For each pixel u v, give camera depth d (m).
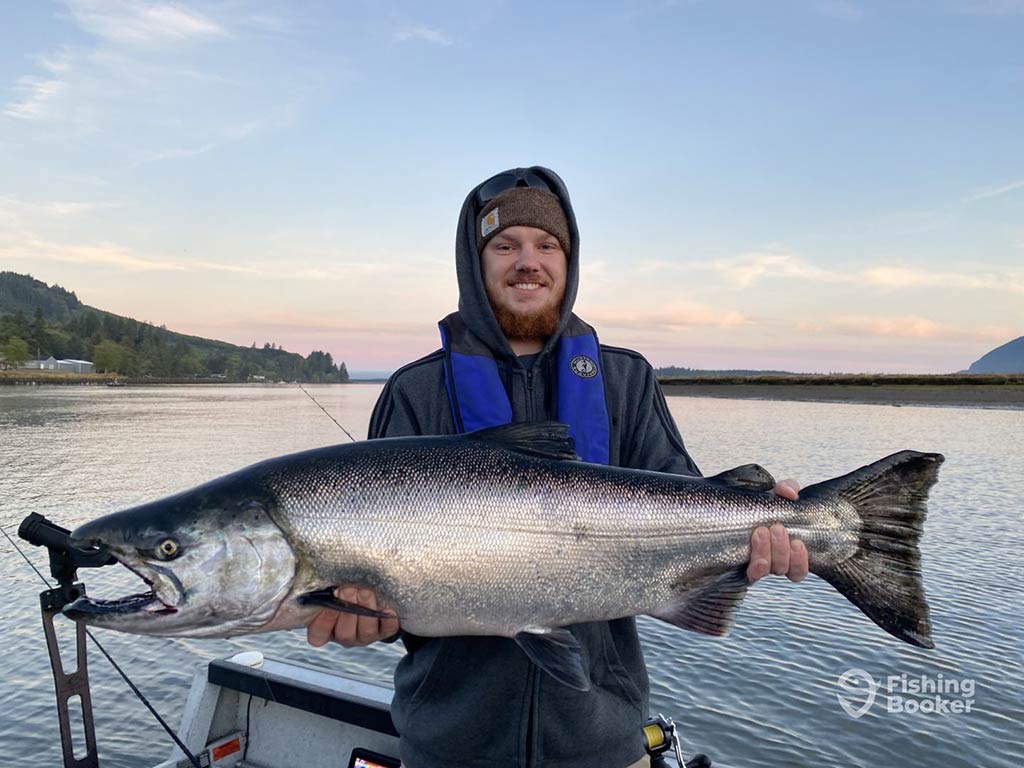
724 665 3.03
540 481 1.07
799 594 3.82
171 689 2.94
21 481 7.87
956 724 2.52
